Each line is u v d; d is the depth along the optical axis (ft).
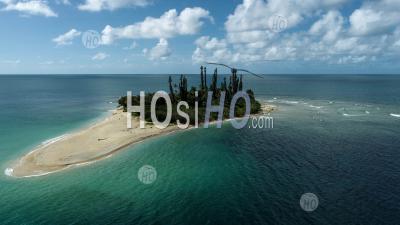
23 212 110.83
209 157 175.11
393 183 134.00
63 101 480.23
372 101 456.04
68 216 108.47
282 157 173.78
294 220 105.50
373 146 193.06
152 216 109.29
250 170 153.48
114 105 423.23
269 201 119.65
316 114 323.57
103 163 161.99
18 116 315.99
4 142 201.87
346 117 303.89
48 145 192.54
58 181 137.49
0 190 127.85
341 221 104.27
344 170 151.12
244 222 104.88
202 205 117.19
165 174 148.36
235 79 342.03
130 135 216.74
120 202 119.24
